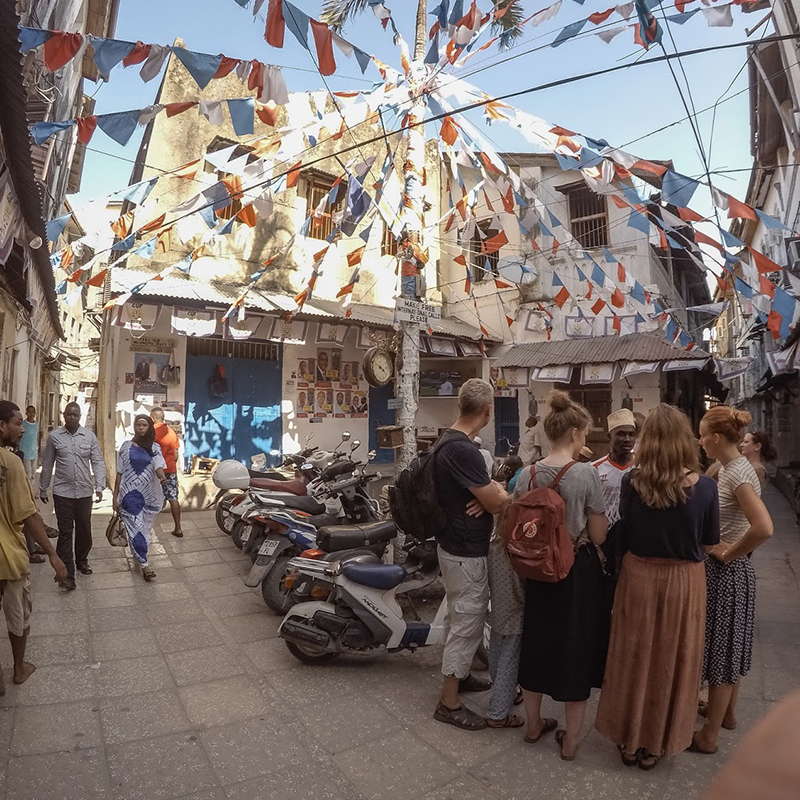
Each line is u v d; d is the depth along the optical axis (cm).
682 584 291
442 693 351
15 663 380
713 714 313
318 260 778
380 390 1238
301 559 445
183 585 601
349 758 308
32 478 1057
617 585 309
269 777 290
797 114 875
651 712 294
